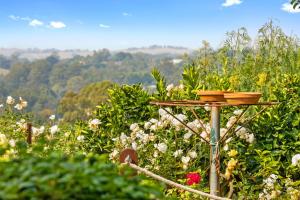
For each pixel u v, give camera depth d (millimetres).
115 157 7547
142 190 2594
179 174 7324
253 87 9227
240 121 7355
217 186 6180
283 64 9945
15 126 8609
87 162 2684
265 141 7250
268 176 6906
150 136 7691
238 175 7297
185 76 8414
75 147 8102
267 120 7266
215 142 6203
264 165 6898
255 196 6758
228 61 10141
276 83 8641
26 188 2424
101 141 8188
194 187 6488
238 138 7383
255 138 7262
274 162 6895
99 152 8180
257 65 9922
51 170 2502
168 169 7324
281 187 6602
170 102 6512
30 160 2615
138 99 8234
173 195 6441
